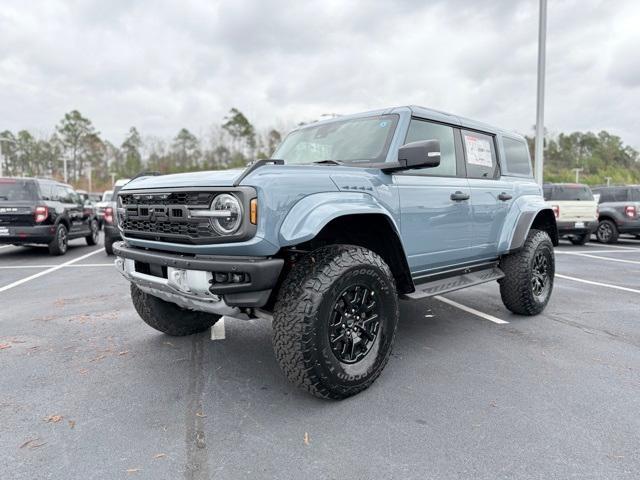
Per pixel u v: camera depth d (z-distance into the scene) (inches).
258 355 141.5
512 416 101.7
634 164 3299.7
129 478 79.5
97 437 93.3
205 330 167.6
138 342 154.3
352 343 111.0
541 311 190.4
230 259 98.0
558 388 116.8
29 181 381.7
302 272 104.3
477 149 170.7
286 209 100.4
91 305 209.0
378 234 126.1
